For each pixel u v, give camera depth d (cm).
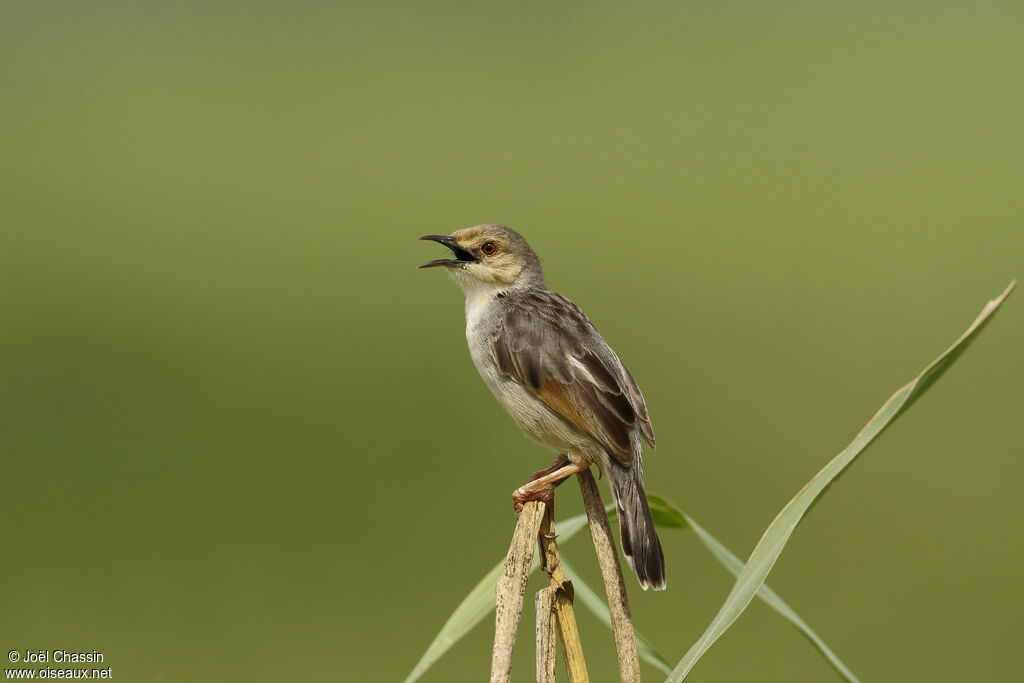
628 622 423
